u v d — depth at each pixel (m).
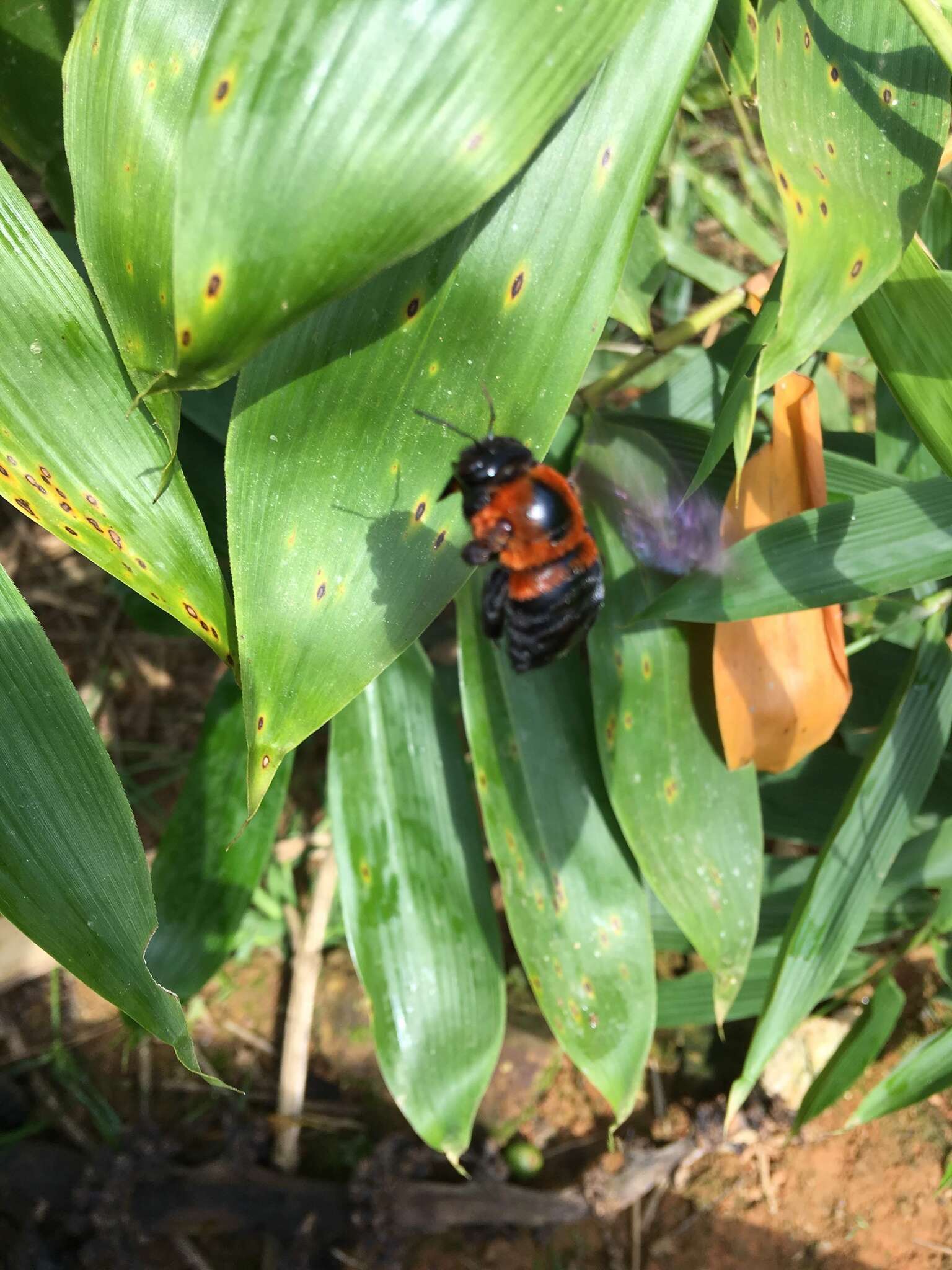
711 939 0.15
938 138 0.11
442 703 0.16
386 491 0.10
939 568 0.13
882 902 0.17
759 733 0.14
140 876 0.09
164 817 0.20
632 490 0.15
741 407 0.10
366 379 0.10
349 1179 0.18
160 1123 0.18
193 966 0.16
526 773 0.15
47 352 0.10
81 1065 0.19
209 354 0.07
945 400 0.11
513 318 0.10
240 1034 0.19
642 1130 0.19
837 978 0.18
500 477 0.10
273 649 0.09
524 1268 0.18
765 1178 0.19
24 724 0.09
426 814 0.16
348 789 0.15
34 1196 0.18
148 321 0.09
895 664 0.18
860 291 0.10
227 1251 0.18
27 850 0.09
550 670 0.16
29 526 0.22
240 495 0.09
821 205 0.10
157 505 0.10
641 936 0.15
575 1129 0.19
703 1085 0.19
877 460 0.17
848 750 0.18
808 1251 0.18
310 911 0.19
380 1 0.07
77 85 0.09
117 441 0.10
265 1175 0.18
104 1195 0.17
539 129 0.07
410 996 0.15
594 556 0.12
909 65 0.11
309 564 0.10
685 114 0.23
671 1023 0.18
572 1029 0.15
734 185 0.25
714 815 0.15
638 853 0.15
